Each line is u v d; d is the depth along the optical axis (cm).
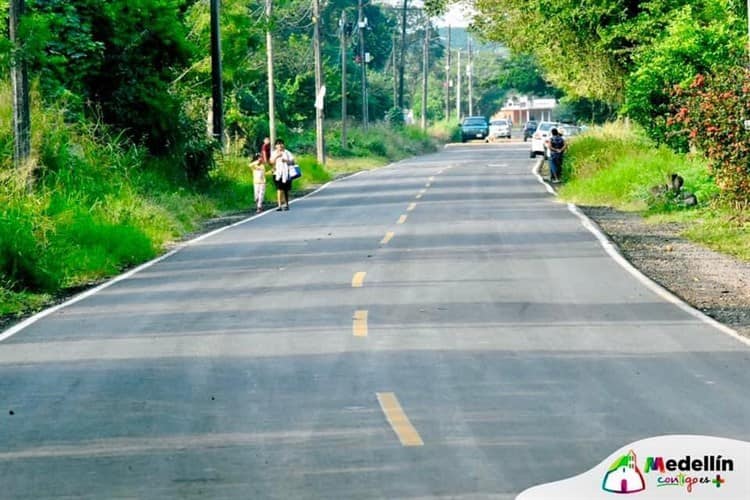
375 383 2097
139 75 6266
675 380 2112
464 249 4191
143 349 2478
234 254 4231
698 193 5547
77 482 1539
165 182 6072
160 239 4712
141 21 6278
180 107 6575
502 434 1738
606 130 8606
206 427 1812
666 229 4962
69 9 5891
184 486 1509
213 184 6819
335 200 6925
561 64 7762
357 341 2505
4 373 2267
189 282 3538
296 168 6341
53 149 4991
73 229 4112
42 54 4444
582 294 3166
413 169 10644
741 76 4744
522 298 3095
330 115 16100
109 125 6031
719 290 3294
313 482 1513
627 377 2138
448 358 2316
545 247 4247
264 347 2462
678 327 2666
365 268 3716
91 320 2889
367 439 1720
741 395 1988
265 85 13100
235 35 7812
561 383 2088
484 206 6128
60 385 2147
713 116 4625
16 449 1712
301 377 2161
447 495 1446
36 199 4238
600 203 6238
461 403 1939
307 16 15988
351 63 17850
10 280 3356
